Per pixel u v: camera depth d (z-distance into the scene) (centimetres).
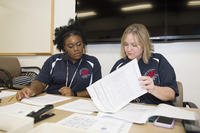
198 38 189
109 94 88
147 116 76
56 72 150
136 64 91
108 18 221
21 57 286
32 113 74
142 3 208
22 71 279
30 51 280
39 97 115
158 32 202
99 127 67
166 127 68
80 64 154
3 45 296
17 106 90
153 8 203
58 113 82
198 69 197
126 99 87
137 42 120
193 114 77
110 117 77
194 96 200
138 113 81
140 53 123
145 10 206
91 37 229
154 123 70
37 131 51
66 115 79
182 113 79
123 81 89
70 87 150
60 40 155
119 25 217
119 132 63
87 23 230
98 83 92
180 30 195
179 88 129
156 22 203
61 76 150
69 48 147
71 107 91
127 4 213
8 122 54
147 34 124
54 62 153
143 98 116
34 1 271
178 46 202
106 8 222
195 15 190
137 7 210
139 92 86
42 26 269
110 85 90
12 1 284
